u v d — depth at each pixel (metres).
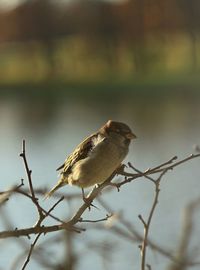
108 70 76.50
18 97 61.03
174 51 78.75
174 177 21.31
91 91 61.66
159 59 75.75
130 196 17.75
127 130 7.43
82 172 7.37
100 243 5.68
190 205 5.79
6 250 9.83
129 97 55.62
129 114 43.78
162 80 63.50
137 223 14.41
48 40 84.94
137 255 10.77
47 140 33.47
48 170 24.53
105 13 83.00
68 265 5.36
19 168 25.47
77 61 81.75
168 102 50.41
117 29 82.19
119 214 5.48
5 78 74.69
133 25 82.06
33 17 86.19
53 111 47.81
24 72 78.44
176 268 5.64
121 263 10.38
